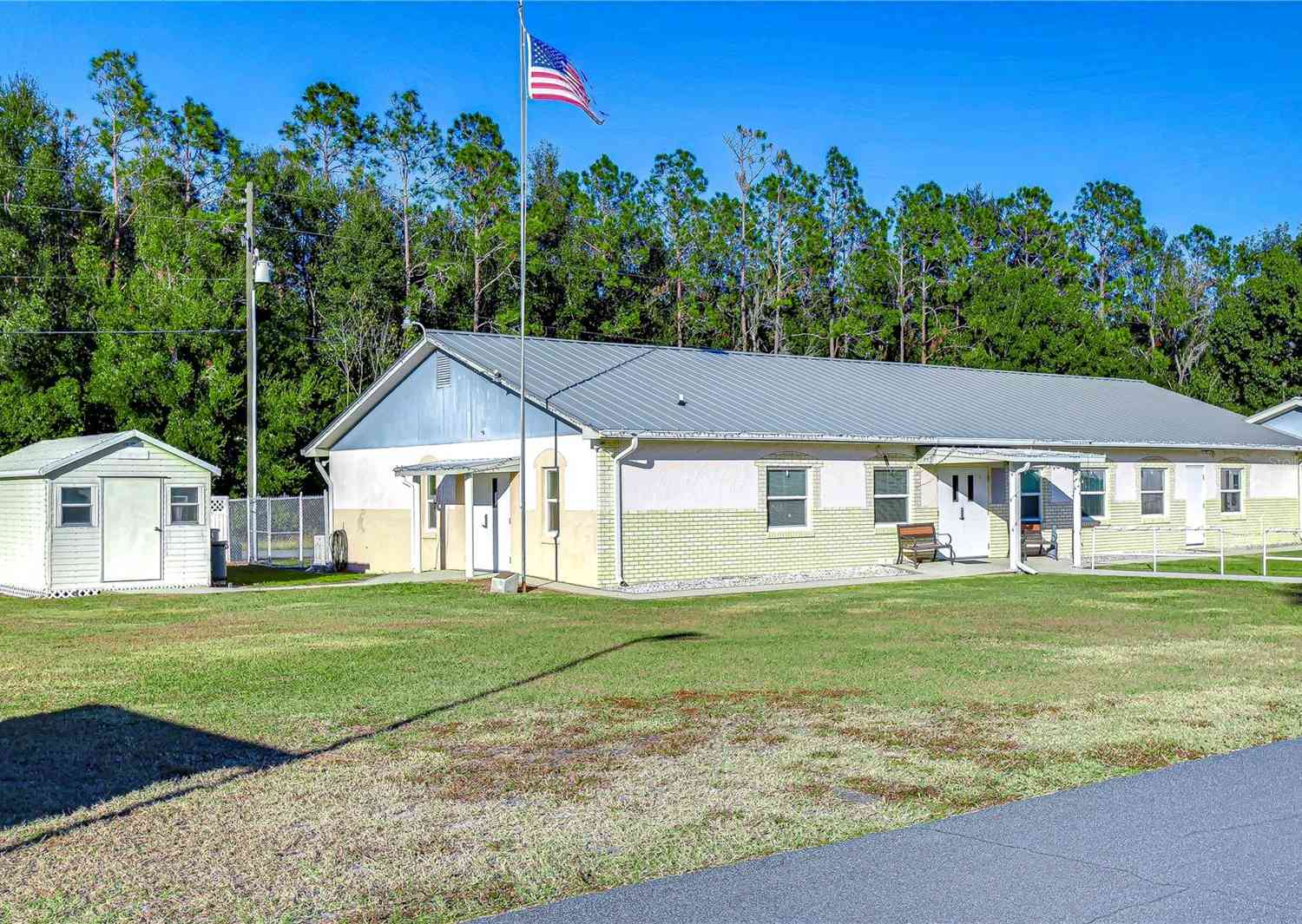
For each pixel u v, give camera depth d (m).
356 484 31.91
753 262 61.09
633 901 5.83
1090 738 9.10
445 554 28.41
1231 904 5.70
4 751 8.87
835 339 60.09
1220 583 22.44
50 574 22.67
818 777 8.04
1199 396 55.25
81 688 11.60
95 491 23.19
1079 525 26.48
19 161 49.34
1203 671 12.22
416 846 6.65
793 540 25.06
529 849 6.59
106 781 8.05
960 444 27.08
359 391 46.19
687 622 17.16
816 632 15.73
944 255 61.62
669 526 23.44
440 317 53.59
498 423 26.00
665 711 10.30
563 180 60.38
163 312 40.47
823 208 63.16
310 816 7.22
